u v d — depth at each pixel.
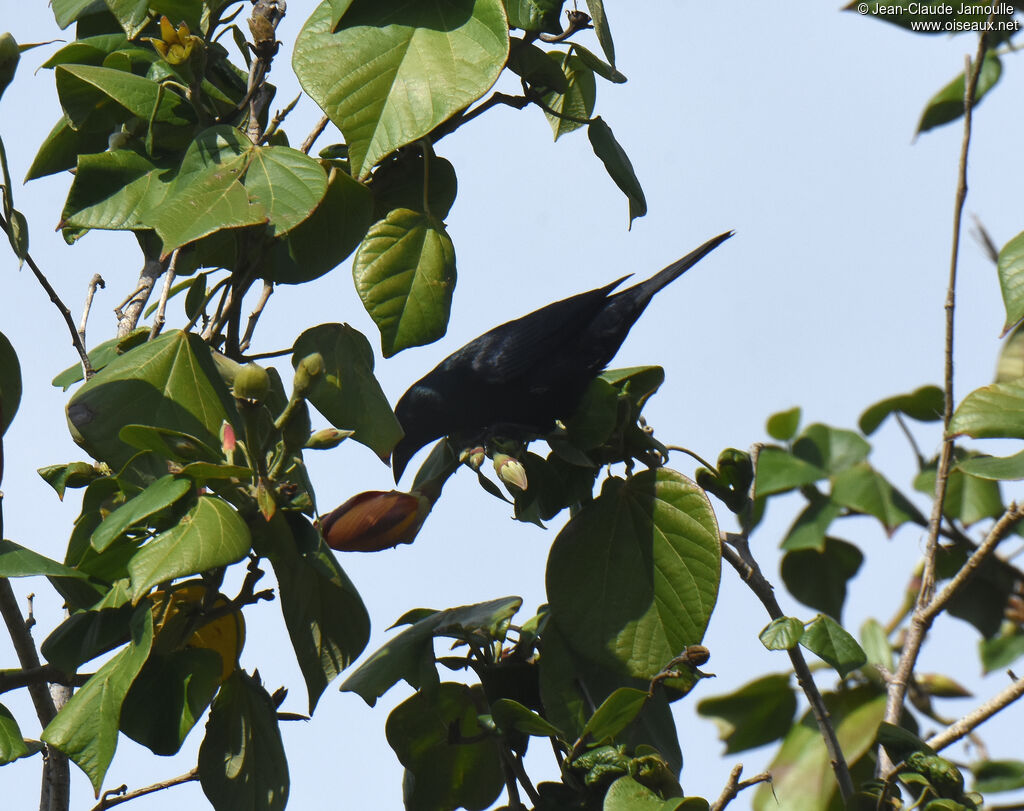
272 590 5.15
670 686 5.88
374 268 5.58
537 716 5.53
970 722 6.53
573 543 6.09
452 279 5.70
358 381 5.58
